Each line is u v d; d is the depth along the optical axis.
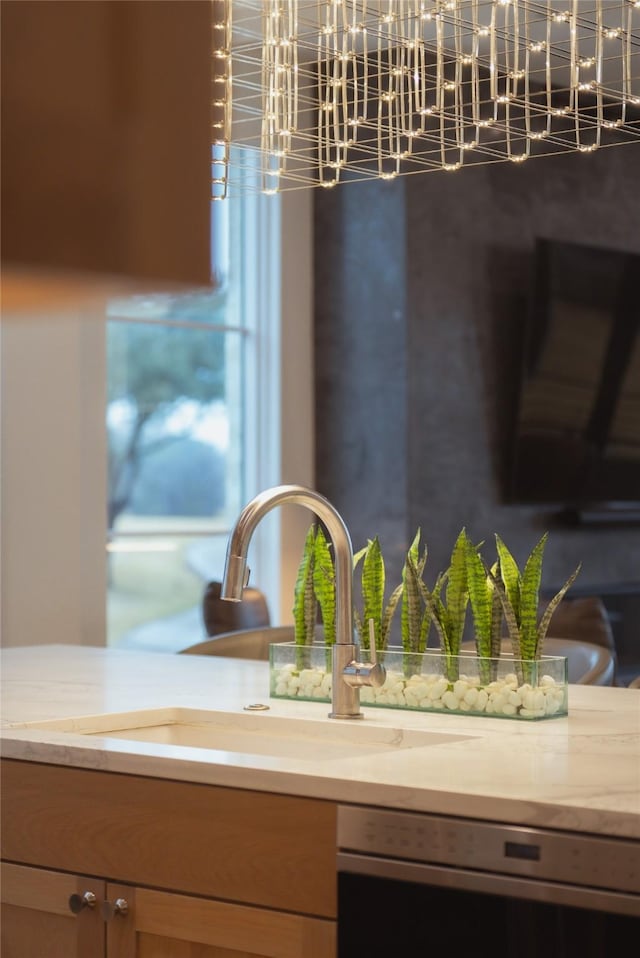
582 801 1.58
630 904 1.52
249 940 1.83
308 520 6.02
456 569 2.45
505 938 1.61
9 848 2.13
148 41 0.31
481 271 6.00
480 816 1.63
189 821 1.91
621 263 6.46
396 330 5.72
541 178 6.21
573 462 6.38
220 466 5.84
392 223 5.73
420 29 2.47
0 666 3.18
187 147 0.32
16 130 0.30
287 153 2.64
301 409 5.98
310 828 1.78
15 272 0.30
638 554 6.82
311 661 2.51
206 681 2.87
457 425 5.91
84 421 4.99
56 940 2.06
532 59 5.17
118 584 5.42
